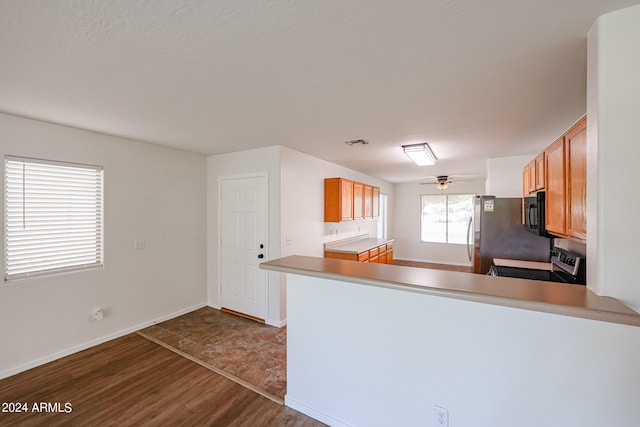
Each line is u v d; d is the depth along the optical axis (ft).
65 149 8.62
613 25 3.57
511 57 4.70
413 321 4.92
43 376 7.62
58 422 5.95
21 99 6.48
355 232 18.22
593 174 3.87
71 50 4.45
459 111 7.22
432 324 4.75
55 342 8.50
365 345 5.42
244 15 3.64
